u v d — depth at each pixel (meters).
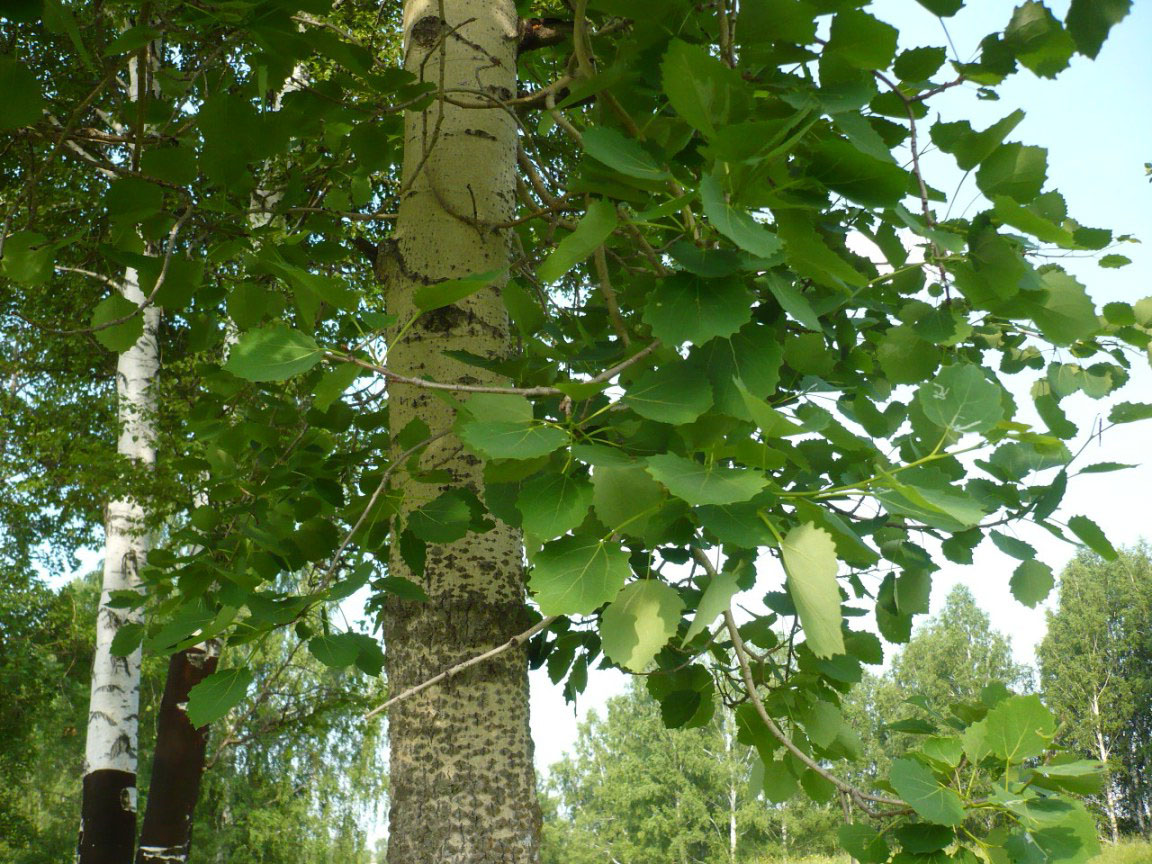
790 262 1.34
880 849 1.52
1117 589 39.88
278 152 1.78
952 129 1.63
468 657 2.11
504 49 2.65
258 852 19.03
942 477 1.33
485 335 2.38
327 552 2.43
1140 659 38.75
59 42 3.60
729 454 1.29
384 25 6.07
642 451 1.40
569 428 1.39
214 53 1.75
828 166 1.35
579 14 1.81
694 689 2.16
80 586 19.41
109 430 8.02
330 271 4.43
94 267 6.66
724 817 34.16
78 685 18.17
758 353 1.35
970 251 1.58
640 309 2.24
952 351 2.51
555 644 2.43
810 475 1.83
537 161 3.38
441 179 2.48
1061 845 1.30
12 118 1.44
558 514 1.30
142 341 7.66
